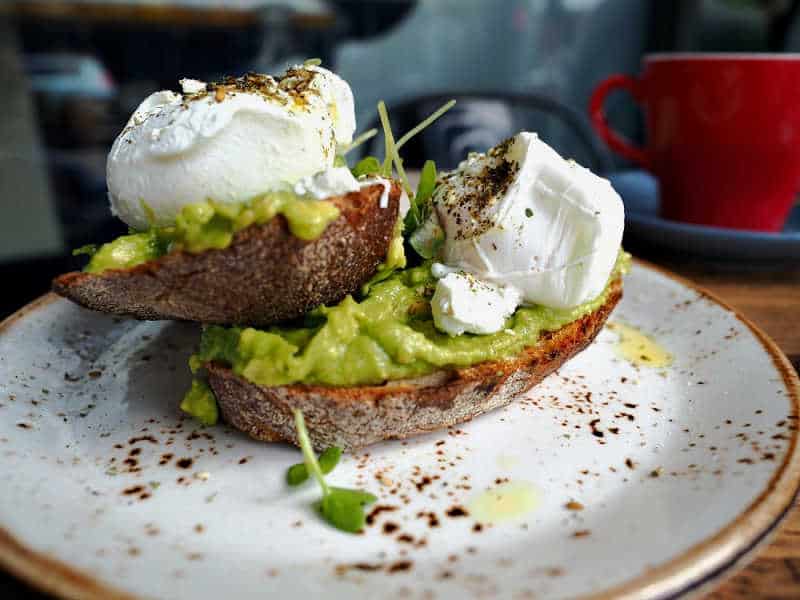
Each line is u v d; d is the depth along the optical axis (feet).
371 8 2.16
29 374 0.63
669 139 0.98
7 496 0.44
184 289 0.51
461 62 2.35
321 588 0.39
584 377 0.67
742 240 0.88
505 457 0.55
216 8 1.96
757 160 0.93
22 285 1.30
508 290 0.58
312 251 0.51
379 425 0.55
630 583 0.37
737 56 0.88
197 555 0.42
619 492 0.50
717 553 0.38
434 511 0.48
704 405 0.60
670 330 0.74
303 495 0.50
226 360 0.55
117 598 0.35
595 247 0.57
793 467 0.46
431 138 1.58
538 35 2.34
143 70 2.00
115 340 0.72
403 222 0.64
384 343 0.53
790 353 0.71
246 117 0.51
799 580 0.41
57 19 1.85
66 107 1.92
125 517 0.46
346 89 0.65
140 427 0.58
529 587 0.38
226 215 0.48
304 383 0.53
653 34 2.34
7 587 0.37
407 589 0.39
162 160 0.51
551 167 0.58
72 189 1.94
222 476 0.52
